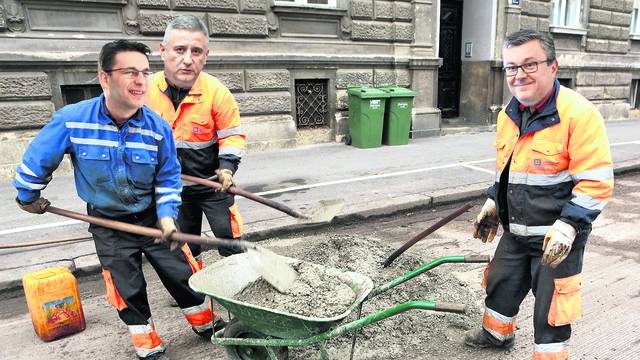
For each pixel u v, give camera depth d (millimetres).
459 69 12133
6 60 6406
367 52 9539
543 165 2393
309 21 8828
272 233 4949
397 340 3102
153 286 3979
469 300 3594
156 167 2717
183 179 3117
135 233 2662
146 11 7266
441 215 5773
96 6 6930
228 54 7969
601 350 3004
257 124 8469
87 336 3252
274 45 8453
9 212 5355
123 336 3252
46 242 4070
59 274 3211
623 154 8750
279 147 8766
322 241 4461
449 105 12195
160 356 2863
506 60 2350
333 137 9531
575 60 13000
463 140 10016
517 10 11344
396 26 9672
